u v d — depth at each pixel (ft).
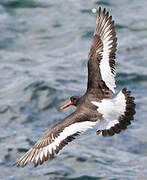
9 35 83.76
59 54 77.97
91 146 54.95
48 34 84.64
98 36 35.01
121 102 32.83
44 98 63.98
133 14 90.79
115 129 32.27
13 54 78.07
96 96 33.42
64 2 96.32
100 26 35.12
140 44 79.71
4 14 91.40
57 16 90.84
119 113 32.65
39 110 61.93
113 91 33.71
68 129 32.40
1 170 51.31
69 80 68.90
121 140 55.98
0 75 71.00
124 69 71.51
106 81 33.94
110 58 34.40
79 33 84.43
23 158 32.99
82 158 52.60
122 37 82.58
